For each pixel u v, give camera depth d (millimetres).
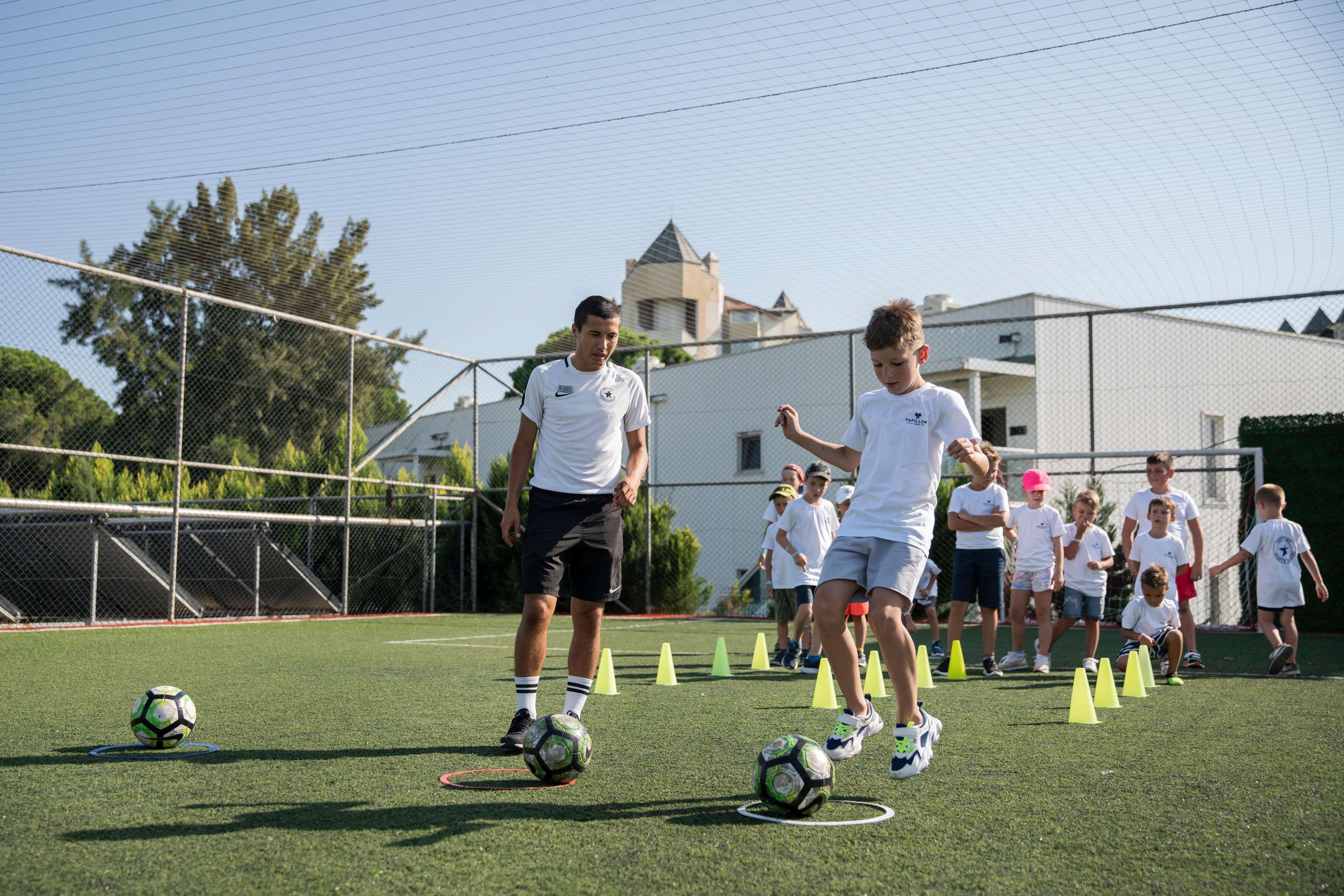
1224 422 20734
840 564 3146
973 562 6641
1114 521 15297
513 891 1952
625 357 15102
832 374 19594
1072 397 18719
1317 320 12906
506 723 4152
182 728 3508
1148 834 2402
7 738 3721
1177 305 11258
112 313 17203
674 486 13750
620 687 5699
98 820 2498
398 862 2139
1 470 13172
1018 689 5773
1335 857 2219
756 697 5227
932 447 3215
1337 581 10758
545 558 3689
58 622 12039
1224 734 3998
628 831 2408
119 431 16312
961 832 2422
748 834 2391
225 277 21078
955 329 19391
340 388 20281
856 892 1956
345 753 3467
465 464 14758
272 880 2021
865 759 3412
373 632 9883
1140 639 6250
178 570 13586
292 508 14273
